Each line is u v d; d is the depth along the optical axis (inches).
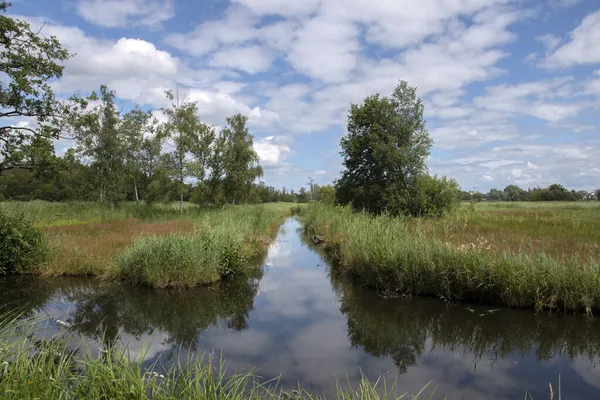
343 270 556.4
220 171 1322.6
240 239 587.5
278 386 223.3
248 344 297.0
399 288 431.8
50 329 321.7
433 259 423.5
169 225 858.1
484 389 227.6
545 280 362.6
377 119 1001.5
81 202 1196.5
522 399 215.3
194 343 297.9
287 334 321.1
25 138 561.9
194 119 1275.8
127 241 628.1
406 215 897.5
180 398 161.2
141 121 1309.1
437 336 320.2
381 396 215.0
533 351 289.4
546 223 771.4
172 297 429.7
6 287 461.4
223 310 389.1
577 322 337.1
